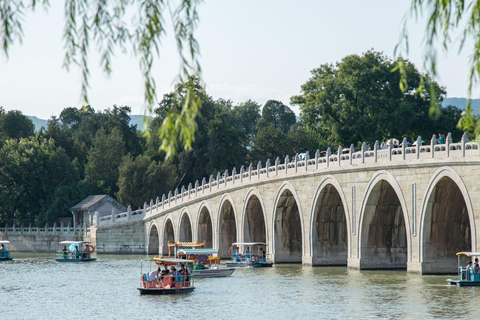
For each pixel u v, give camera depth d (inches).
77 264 3070.9
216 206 3139.8
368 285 1849.2
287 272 2348.7
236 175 2965.1
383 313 1403.8
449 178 1843.0
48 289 2033.7
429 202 1893.5
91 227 4030.5
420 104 3629.4
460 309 1411.2
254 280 2143.2
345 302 1572.3
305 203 2475.4
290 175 2539.4
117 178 5265.8
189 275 1926.7
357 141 3833.7
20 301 1765.5
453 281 1763.0
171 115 361.4
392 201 2174.0
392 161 2001.7
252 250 2888.8
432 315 1357.0
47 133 5698.8
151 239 3818.9
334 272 2251.5
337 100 3841.0
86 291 1962.4
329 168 2304.4
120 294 1871.3
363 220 2172.7
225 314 1469.0
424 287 1737.2
